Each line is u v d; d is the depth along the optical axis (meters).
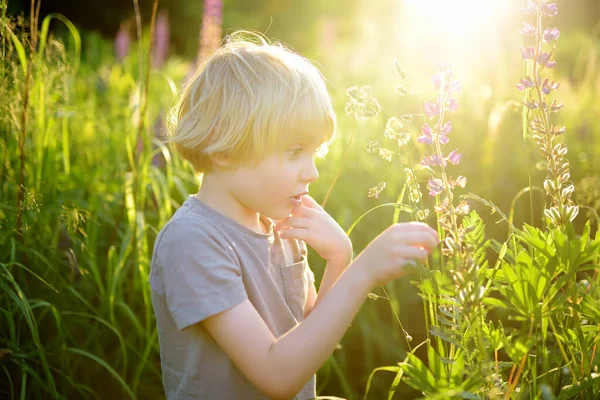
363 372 2.67
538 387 1.16
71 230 2.27
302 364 1.15
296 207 1.46
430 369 1.03
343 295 1.16
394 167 3.16
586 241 1.11
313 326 1.15
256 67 1.29
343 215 2.91
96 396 2.20
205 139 1.31
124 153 3.16
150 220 2.83
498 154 3.20
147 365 2.42
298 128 1.26
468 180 3.19
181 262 1.24
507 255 1.24
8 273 1.93
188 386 1.32
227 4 15.51
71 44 3.18
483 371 1.10
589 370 1.16
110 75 5.13
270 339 1.20
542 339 1.17
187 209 1.34
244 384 1.31
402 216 3.02
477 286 1.03
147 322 2.31
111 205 2.83
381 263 1.15
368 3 12.09
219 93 1.30
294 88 1.26
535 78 1.20
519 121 3.30
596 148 3.26
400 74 1.20
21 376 2.12
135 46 7.15
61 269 2.45
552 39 1.18
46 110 2.56
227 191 1.33
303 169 1.29
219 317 1.21
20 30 2.17
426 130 1.14
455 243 1.10
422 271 1.07
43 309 2.25
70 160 3.12
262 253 1.36
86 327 2.39
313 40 10.75
